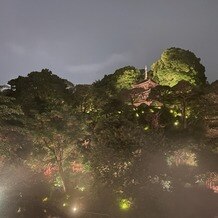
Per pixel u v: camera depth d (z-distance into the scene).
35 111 24.94
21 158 23.14
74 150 25.30
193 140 35.59
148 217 22.16
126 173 23.20
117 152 23.42
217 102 37.62
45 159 24.81
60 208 22.23
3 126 21.44
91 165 23.84
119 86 57.88
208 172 30.67
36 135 23.67
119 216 21.81
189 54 57.44
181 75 55.00
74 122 24.59
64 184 24.55
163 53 58.47
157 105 46.53
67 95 50.03
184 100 43.69
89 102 47.38
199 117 41.09
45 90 48.16
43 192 24.23
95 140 24.89
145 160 23.34
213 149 33.69
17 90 49.06
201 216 23.56
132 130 24.81
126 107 45.72
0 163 21.91
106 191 23.42
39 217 20.47
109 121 27.09
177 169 29.14
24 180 23.22
